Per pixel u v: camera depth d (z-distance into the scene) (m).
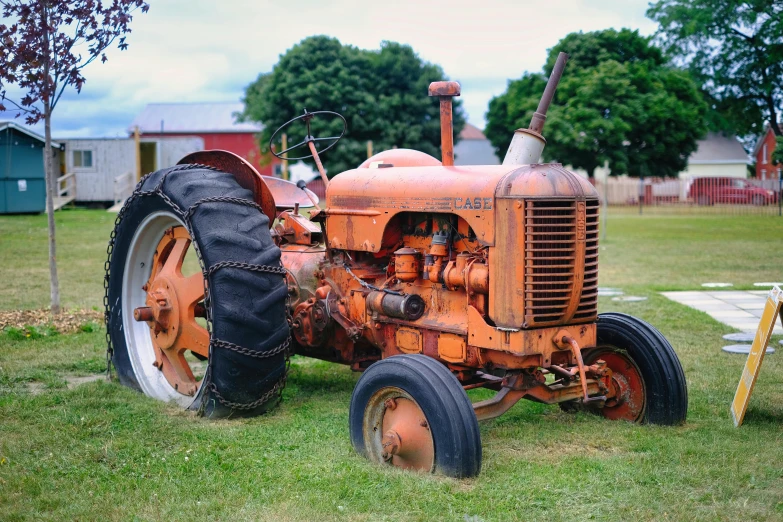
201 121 48.34
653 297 9.12
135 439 4.20
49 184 7.80
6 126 22.72
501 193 3.82
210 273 4.43
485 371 4.31
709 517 3.23
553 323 3.88
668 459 3.89
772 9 33.78
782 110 36.53
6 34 7.18
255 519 3.23
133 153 27.77
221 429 4.39
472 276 3.95
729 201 30.33
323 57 30.97
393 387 3.81
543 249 3.77
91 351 6.36
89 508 3.32
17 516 3.24
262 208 4.94
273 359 4.51
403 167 4.57
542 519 3.24
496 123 37.72
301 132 30.14
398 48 31.73
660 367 4.39
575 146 29.84
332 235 4.81
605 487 3.55
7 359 6.06
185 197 4.66
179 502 3.39
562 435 4.31
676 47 36.66
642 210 29.36
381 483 3.60
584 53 31.34
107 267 5.49
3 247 14.54
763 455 3.94
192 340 4.93
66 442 4.14
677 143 30.88
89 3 7.33
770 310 4.41
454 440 3.59
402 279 4.36
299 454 4.02
